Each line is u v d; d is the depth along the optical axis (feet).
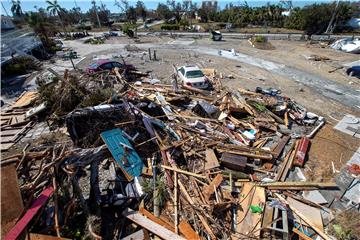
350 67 69.41
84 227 21.62
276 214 23.30
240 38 126.41
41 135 38.04
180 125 38.68
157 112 42.50
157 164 30.66
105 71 56.85
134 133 34.30
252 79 64.28
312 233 22.54
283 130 39.42
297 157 32.45
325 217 24.26
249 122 40.81
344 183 28.76
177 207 24.36
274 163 32.17
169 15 214.48
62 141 35.88
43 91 44.73
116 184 27.86
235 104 45.70
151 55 90.02
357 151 34.88
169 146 32.71
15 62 73.15
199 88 54.90
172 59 84.53
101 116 34.24
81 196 22.29
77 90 43.11
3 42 83.05
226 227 22.66
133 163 29.07
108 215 24.14
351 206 25.55
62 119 40.91
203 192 26.25
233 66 76.02
